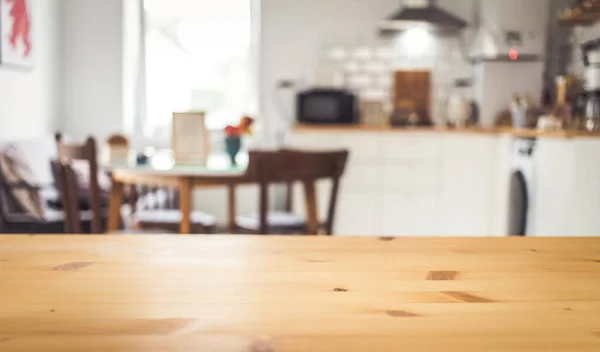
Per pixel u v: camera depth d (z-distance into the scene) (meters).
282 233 3.33
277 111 5.98
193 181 3.05
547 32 5.48
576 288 0.76
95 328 0.60
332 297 0.71
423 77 5.59
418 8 5.59
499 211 4.71
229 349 0.56
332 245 0.98
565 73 5.20
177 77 6.09
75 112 5.89
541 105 5.32
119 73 5.87
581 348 0.57
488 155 4.88
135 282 0.76
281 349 0.56
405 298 0.71
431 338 0.59
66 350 0.55
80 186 4.39
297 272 0.82
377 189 4.93
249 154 2.64
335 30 5.95
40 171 4.38
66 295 0.70
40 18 5.32
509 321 0.64
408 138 4.91
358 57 5.96
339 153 2.85
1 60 4.48
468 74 5.93
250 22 6.05
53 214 3.95
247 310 0.66
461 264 0.87
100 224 3.01
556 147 3.61
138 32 6.03
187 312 0.65
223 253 0.92
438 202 4.93
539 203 3.86
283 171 2.70
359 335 0.59
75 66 5.87
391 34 5.85
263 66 5.95
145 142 5.98
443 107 5.95
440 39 5.95
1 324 0.61
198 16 6.06
